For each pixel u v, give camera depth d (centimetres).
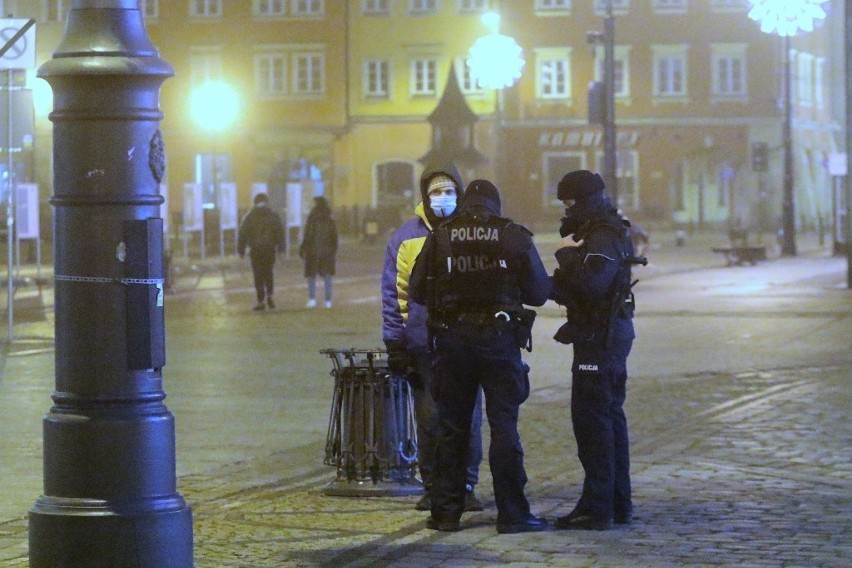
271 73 16825
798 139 17625
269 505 2077
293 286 7931
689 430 2741
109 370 1506
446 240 1848
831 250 12381
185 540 1542
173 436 1552
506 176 16962
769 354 4144
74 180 1508
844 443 2573
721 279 8056
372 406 2152
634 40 16925
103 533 1488
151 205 1528
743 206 16988
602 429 1884
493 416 1870
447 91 14112
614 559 1709
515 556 1733
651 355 4144
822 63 18612
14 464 2453
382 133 16800
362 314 5853
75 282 1509
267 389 3466
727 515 1970
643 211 16900
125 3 1529
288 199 11362
